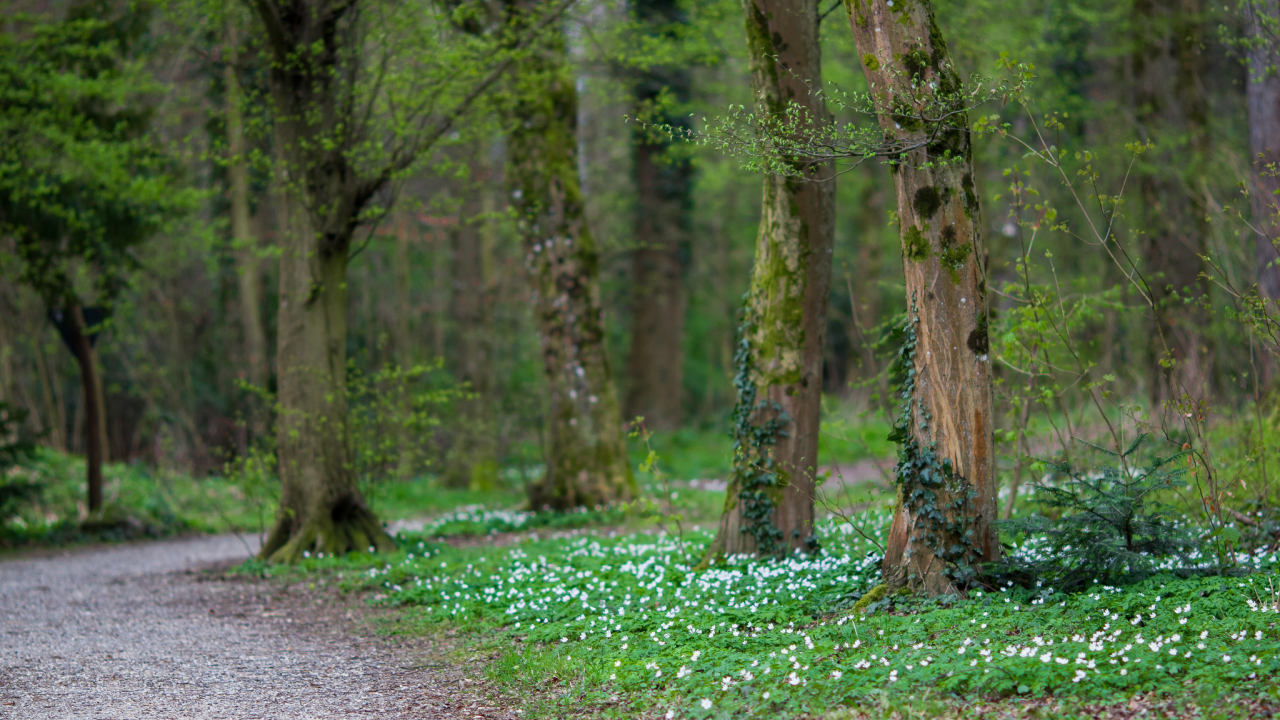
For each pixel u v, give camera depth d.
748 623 6.55
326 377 11.74
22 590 10.40
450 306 29.12
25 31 15.20
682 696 5.07
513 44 13.03
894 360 8.59
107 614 8.89
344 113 11.68
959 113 6.44
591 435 15.94
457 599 8.58
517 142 15.94
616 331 36.22
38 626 8.34
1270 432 8.82
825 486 15.29
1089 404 10.56
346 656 7.02
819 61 8.42
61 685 6.17
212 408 25.64
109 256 15.80
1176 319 10.57
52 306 15.32
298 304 11.68
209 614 8.85
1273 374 9.54
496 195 22.72
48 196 14.55
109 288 16.31
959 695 4.57
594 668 5.86
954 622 5.84
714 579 8.05
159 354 25.33
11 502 15.37
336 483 11.76
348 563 10.89
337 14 11.23
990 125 6.51
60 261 15.25
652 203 26.28
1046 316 8.35
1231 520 7.66
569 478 15.89
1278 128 10.16
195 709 5.56
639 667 5.63
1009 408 8.90
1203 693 4.21
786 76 8.28
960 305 6.59
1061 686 4.49
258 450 12.78
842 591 7.15
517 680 5.89
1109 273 14.95
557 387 16.02
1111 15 15.98
